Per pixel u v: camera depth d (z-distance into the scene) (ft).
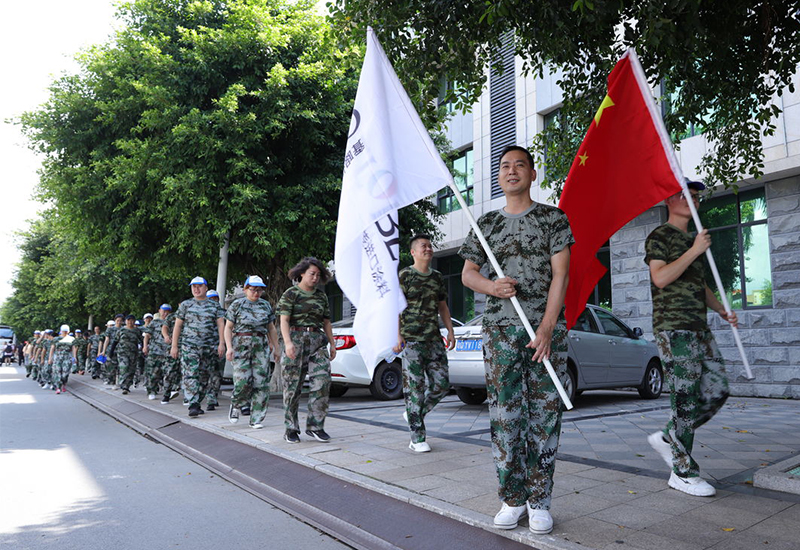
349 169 12.30
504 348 9.89
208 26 36.40
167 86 33.24
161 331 37.68
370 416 25.96
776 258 33.40
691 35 13.41
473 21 15.94
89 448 22.03
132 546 10.98
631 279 40.22
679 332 12.08
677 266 11.55
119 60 34.99
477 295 54.34
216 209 33.06
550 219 10.08
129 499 14.43
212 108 35.14
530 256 9.97
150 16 35.68
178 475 17.22
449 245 56.08
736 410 26.35
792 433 19.54
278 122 32.86
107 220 37.63
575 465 14.76
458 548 9.89
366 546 10.77
